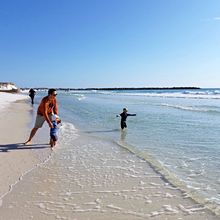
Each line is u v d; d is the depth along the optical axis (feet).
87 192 19.25
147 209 16.76
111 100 154.71
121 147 32.65
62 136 39.45
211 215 15.98
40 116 33.17
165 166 25.29
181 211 16.51
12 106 92.73
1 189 19.61
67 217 15.74
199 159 27.58
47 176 22.36
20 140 35.32
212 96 181.47
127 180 21.61
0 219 15.42
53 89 33.04
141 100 151.53
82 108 93.97
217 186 20.49
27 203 17.47
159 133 42.37
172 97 187.21
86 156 28.55
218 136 39.75
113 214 16.12
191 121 57.11
